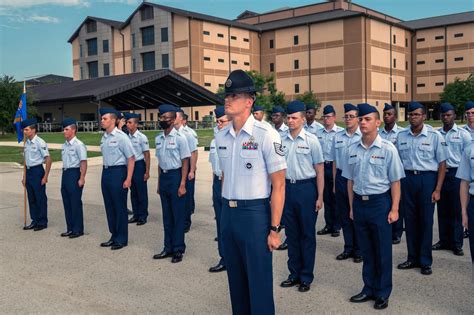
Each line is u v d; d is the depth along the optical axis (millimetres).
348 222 6355
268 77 54250
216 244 7230
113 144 6941
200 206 10336
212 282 5539
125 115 8891
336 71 58469
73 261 6406
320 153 5395
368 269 4891
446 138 6770
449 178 6637
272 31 64125
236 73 3639
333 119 7840
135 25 62406
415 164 5863
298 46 61625
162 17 59312
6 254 6770
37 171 8250
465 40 60844
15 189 13430
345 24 57312
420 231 5805
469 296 4961
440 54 62906
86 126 44531
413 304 4785
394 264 6125
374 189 4781
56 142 30016
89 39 67812
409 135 6000
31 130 8195
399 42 62312
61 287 5414
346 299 4969
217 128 6332
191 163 8055
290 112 5406
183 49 58062
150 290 5293
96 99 35344
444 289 5180
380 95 59188
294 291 5219
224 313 4652
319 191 5441
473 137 7703
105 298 5070
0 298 5102
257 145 3613
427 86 64250
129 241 7480
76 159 7672
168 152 6336
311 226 5305
